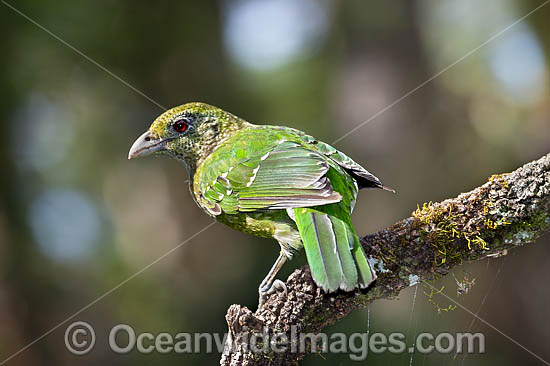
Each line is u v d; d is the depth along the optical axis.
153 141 6.87
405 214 14.80
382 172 15.02
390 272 5.09
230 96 14.83
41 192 13.48
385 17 15.36
